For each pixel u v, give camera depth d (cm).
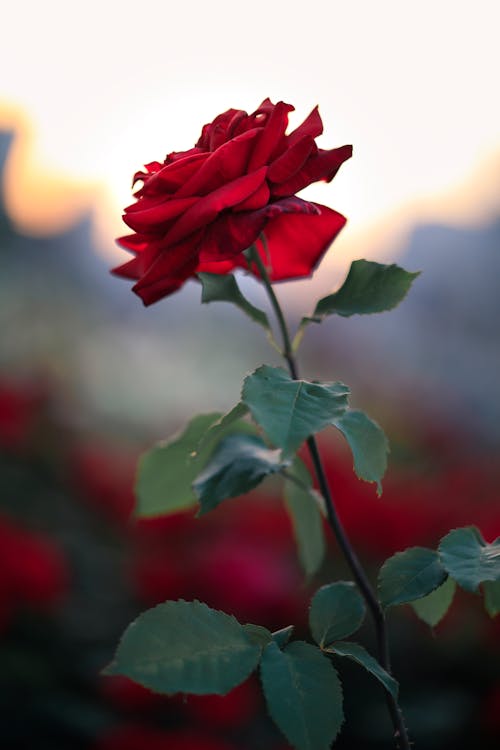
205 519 148
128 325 355
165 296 51
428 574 46
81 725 92
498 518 116
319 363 359
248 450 53
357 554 118
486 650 105
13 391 185
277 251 55
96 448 198
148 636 41
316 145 49
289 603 106
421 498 135
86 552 142
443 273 426
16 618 108
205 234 47
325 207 53
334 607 48
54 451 182
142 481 57
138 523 142
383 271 50
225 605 106
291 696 41
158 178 48
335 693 42
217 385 316
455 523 124
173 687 41
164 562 116
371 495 137
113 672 41
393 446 234
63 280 353
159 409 271
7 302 292
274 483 180
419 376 367
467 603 107
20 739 91
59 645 108
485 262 431
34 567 106
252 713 104
